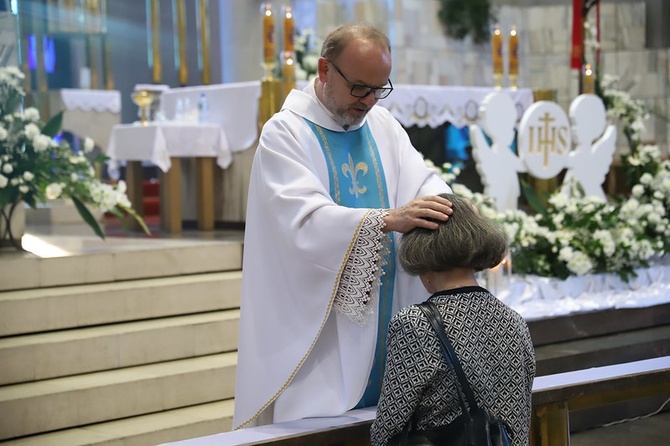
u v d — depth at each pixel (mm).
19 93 6418
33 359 5281
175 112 8695
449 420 2529
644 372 3393
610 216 7004
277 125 3148
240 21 11328
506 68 12383
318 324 3012
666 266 7246
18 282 5855
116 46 13445
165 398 5422
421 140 10109
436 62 11875
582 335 6488
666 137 11930
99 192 6539
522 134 7410
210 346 5973
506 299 6324
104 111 9672
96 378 5355
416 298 3230
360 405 3191
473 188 10359
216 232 7852
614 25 12156
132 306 5965
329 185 3182
